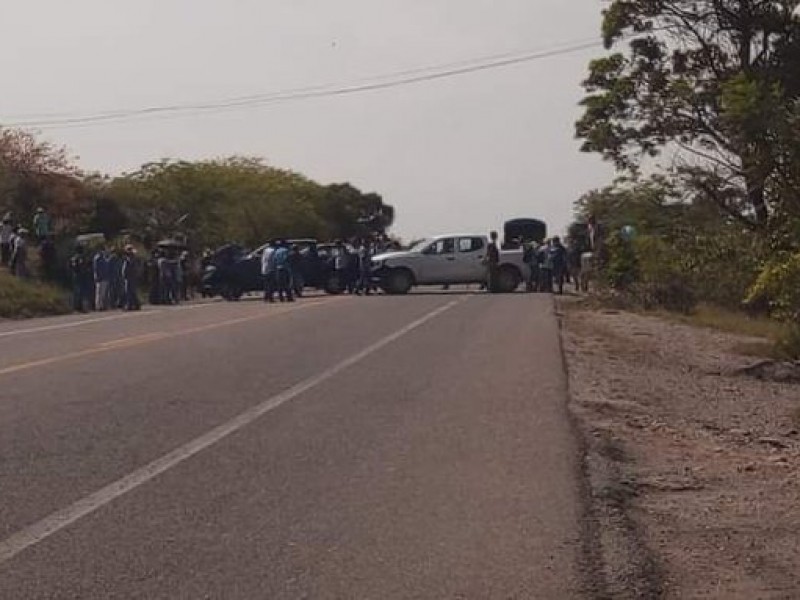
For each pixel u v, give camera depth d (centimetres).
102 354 2123
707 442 1425
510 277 4744
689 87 4212
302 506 993
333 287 4731
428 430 1348
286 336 2506
